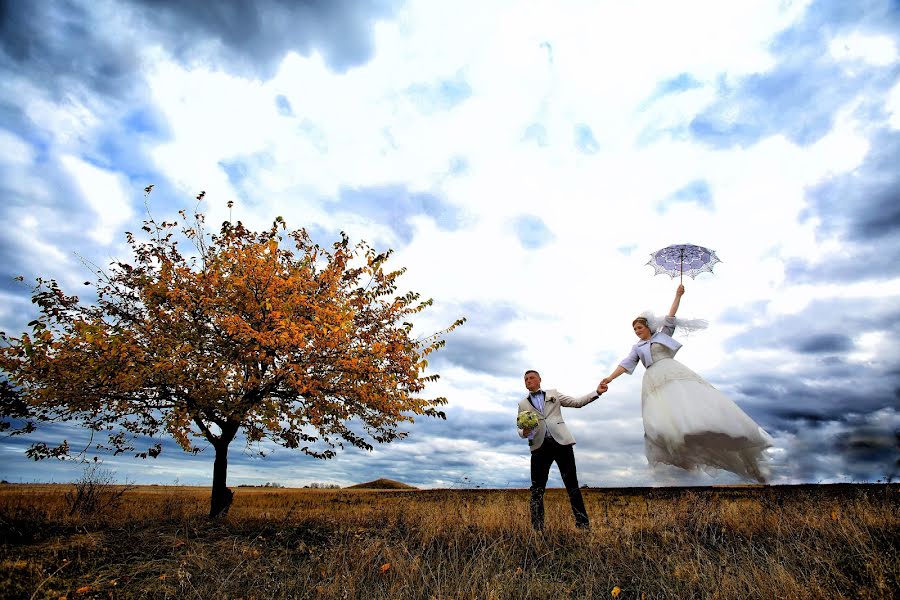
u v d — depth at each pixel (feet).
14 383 26.43
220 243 32.99
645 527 22.20
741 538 19.30
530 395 25.07
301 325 27.68
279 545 21.36
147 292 29.14
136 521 25.90
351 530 23.24
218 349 29.27
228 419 31.17
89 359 25.88
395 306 33.94
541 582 15.84
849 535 17.07
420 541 21.47
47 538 21.70
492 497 27.91
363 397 28.81
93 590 15.23
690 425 17.06
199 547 19.70
